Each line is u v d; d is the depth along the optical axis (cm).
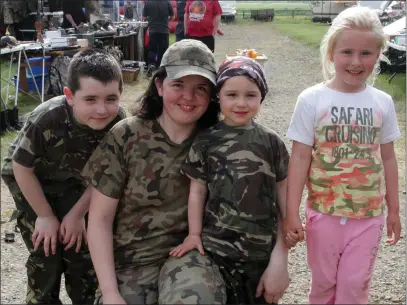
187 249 208
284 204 220
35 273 254
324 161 221
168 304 191
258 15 2772
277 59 1200
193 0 784
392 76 790
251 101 208
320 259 227
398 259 342
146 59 1073
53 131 231
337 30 220
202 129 223
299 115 224
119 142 217
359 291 221
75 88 219
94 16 993
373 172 220
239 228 205
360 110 221
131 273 215
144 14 978
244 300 207
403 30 930
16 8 997
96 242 213
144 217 218
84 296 264
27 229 251
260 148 209
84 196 242
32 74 742
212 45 808
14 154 234
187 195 218
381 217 224
